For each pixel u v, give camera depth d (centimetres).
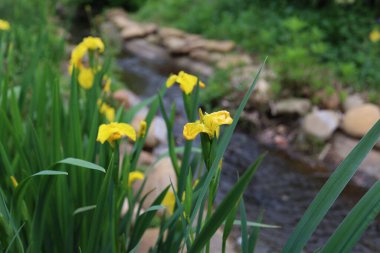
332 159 425
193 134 98
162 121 460
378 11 671
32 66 193
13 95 157
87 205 142
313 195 375
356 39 612
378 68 537
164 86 166
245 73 546
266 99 490
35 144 138
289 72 504
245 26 707
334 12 666
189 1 908
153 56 744
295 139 457
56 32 598
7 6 480
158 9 931
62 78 416
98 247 141
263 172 408
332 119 450
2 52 207
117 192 124
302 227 93
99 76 169
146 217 140
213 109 514
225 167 416
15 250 125
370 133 87
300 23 600
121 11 1009
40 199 121
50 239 139
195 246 89
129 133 111
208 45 698
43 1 547
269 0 764
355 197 365
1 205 114
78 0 1018
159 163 304
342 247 86
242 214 114
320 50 558
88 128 164
